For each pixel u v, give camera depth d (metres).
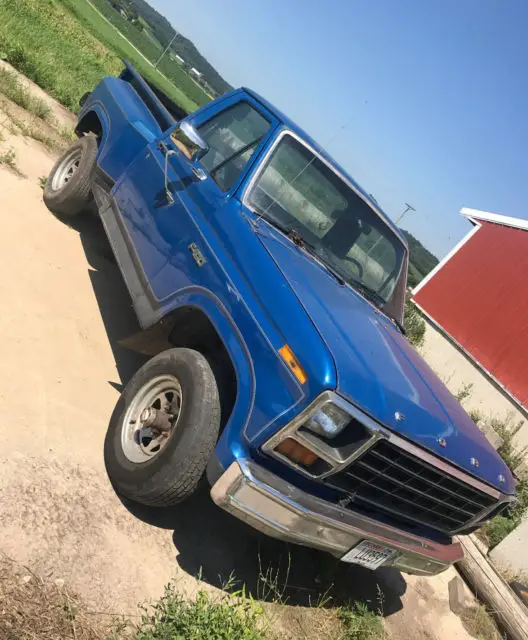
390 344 3.87
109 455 3.48
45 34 13.52
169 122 5.44
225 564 3.72
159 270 4.07
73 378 4.11
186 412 3.21
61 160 6.12
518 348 14.88
